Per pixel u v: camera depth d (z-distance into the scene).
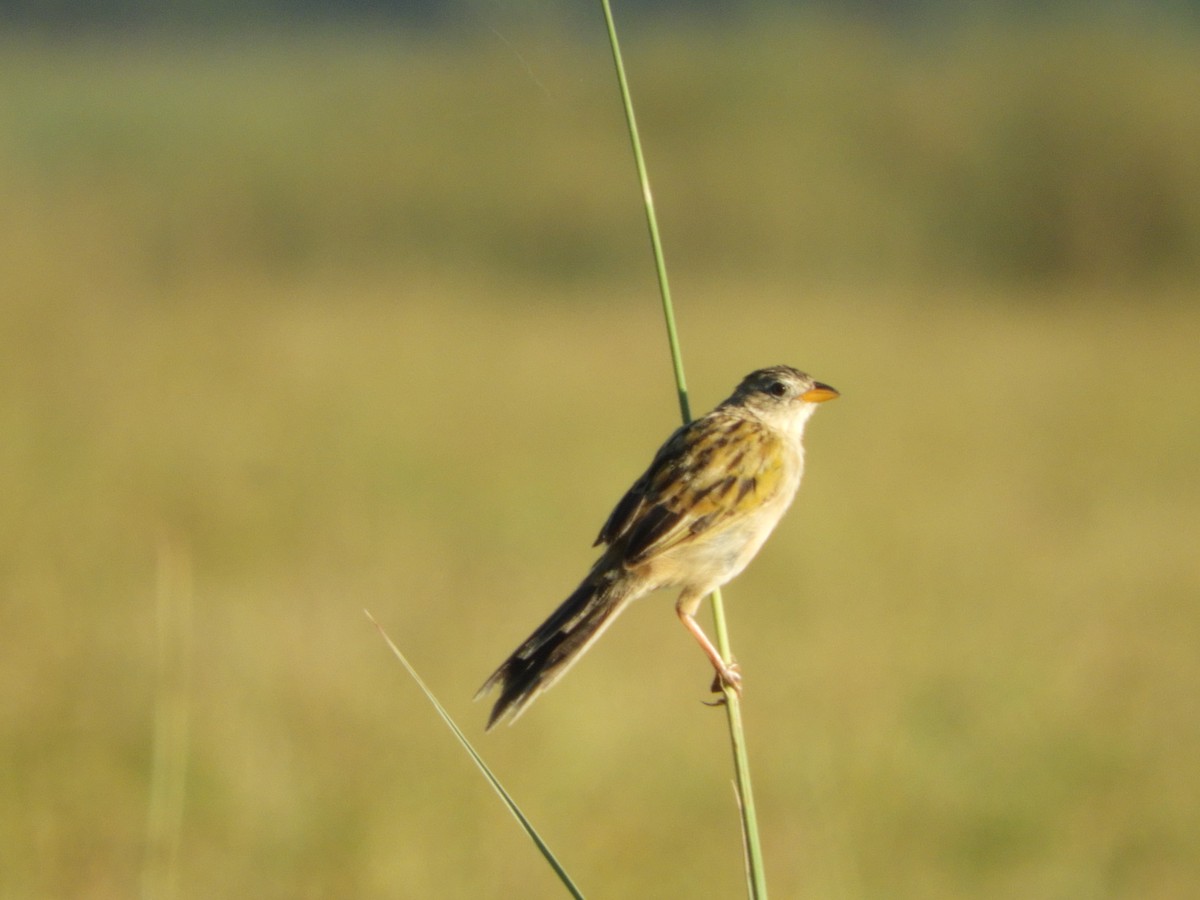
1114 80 35.62
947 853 8.95
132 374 21.53
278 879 8.38
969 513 15.83
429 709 10.08
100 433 17.80
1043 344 26.62
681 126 37.62
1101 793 9.49
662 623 12.22
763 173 36.00
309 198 35.94
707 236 35.19
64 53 47.19
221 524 14.60
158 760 6.41
